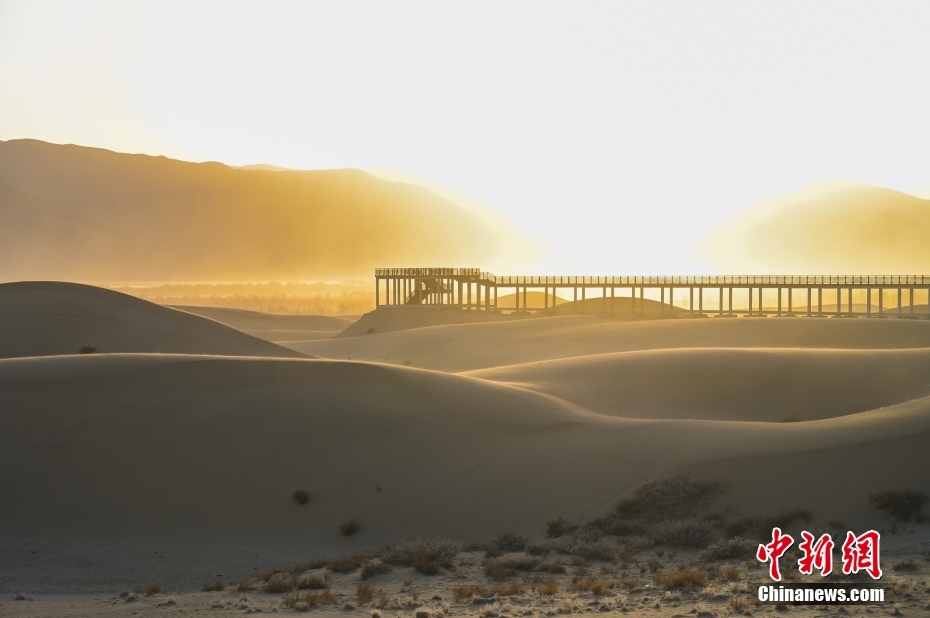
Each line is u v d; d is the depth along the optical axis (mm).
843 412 57500
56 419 38375
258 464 37594
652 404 55500
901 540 28438
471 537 33719
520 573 25297
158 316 71625
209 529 34219
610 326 97562
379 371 44000
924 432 34625
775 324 93625
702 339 90000
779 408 57625
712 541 30047
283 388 42125
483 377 56688
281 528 34625
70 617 20062
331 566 27281
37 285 71625
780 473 33906
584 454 37469
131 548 31594
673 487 33594
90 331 66875
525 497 35312
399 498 36000
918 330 91375
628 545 29812
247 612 20359
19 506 34094
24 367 42094
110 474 36094
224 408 40312
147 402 40125
